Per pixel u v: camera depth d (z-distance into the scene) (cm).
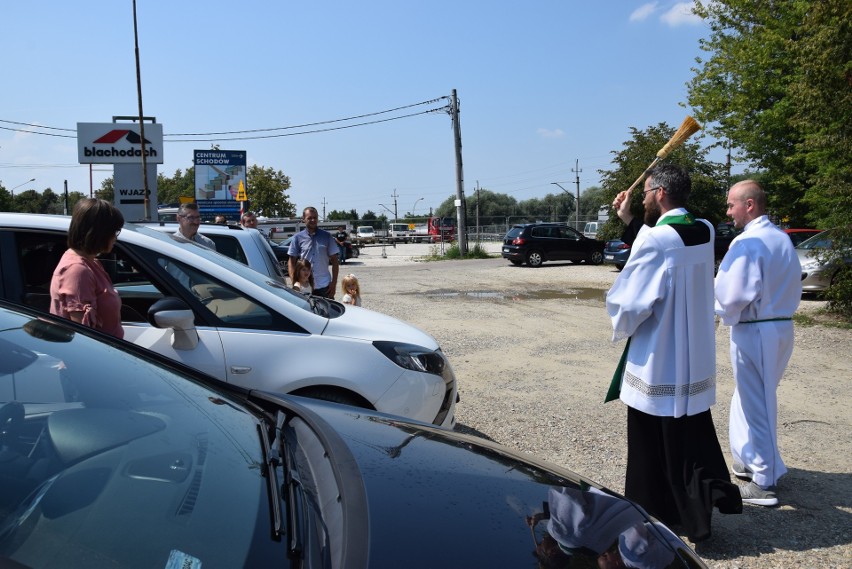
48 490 161
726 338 986
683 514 346
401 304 1391
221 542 158
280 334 384
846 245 1079
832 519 390
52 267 388
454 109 3328
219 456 196
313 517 174
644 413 363
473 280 1998
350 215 10081
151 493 171
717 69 1825
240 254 700
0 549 138
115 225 330
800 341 939
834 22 1042
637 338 362
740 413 420
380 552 161
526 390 677
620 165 2450
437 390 416
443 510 185
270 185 5712
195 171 3250
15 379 197
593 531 192
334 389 388
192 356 366
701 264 351
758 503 406
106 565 143
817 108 1062
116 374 222
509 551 173
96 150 2428
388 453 217
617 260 2111
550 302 1423
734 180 2416
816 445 520
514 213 9544
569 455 489
